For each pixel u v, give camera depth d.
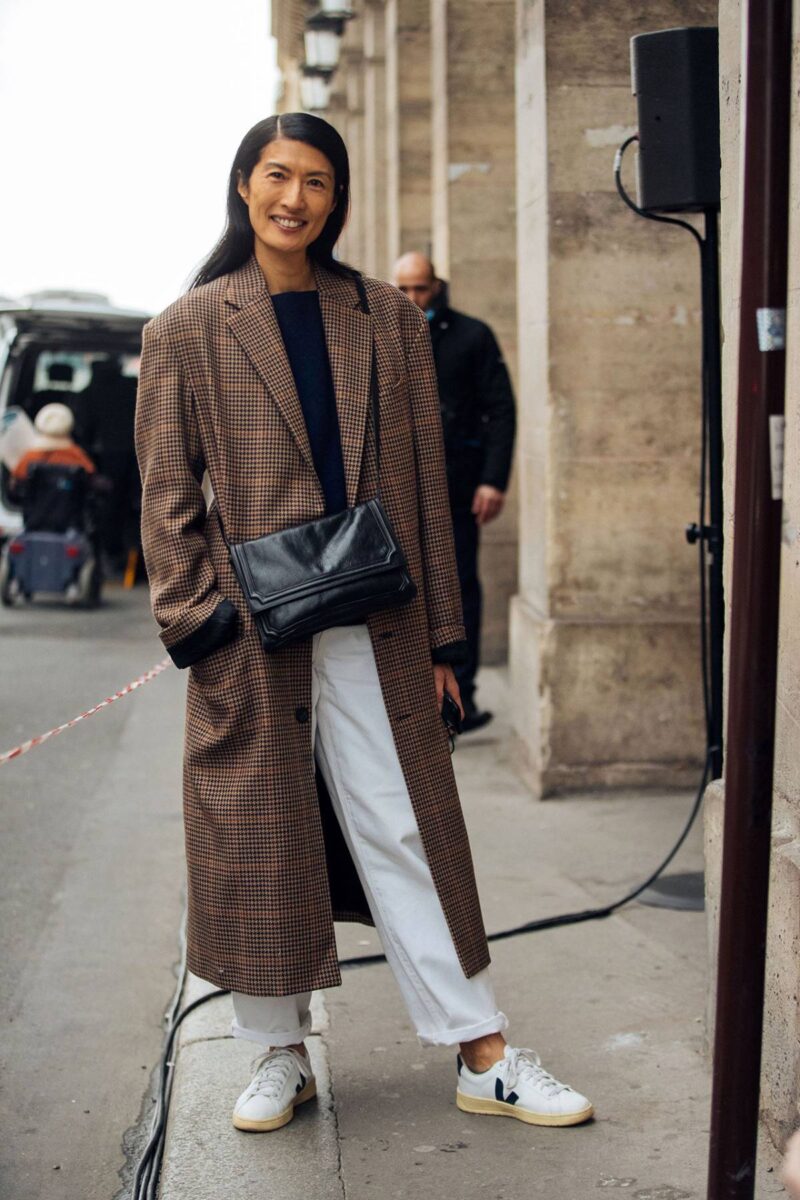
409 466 3.20
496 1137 3.23
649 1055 3.66
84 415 15.37
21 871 5.61
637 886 5.06
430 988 3.19
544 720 6.22
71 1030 4.19
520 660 6.64
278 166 3.04
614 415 6.21
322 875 3.11
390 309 3.23
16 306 14.95
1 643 11.26
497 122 9.17
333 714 3.14
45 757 7.46
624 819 5.90
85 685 9.47
